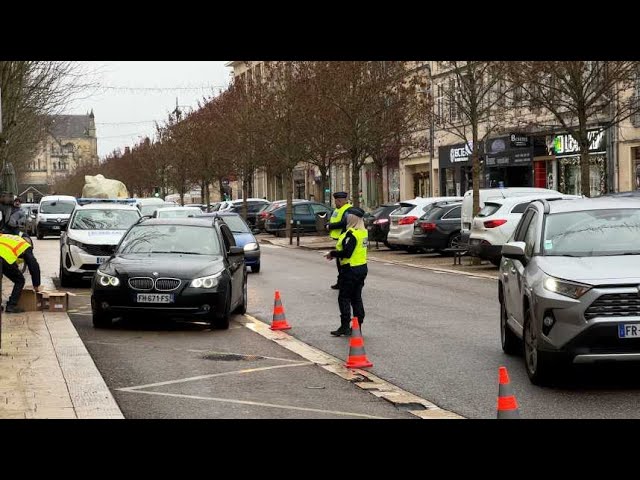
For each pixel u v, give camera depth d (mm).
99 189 66625
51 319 21391
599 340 12695
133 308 19984
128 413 11891
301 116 62750
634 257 13773
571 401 12414
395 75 55875
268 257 46719
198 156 98938
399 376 14664
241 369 15469
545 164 57125
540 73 41625
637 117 48594
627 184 49656
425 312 23297
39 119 53344
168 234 22234
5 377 13883
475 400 12695
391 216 46625
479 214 35156
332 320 22109
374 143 57094
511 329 16281
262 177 127938
